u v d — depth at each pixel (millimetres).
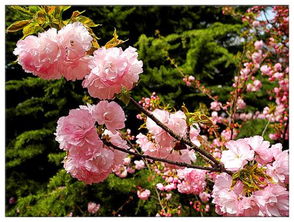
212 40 5441
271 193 1284
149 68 4871
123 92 1225
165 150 1466
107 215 3842
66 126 1198
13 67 5113
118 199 3938
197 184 2178
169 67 5234
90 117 1213
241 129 4363
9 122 5039
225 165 1324
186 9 5680
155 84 4938
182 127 1429
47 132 4734
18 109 4812
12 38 4938
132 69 1203
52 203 3812
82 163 1167
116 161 1317
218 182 1354
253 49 3738
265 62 4086
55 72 1194
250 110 5023
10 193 4730
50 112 4738
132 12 5285
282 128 3490
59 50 1143
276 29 3588
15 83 5004
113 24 4953
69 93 4664
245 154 1320
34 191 4762
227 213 1393
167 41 5215
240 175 1285
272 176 1343
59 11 1241
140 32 5402
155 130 1409
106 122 1222
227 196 1308
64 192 3842
